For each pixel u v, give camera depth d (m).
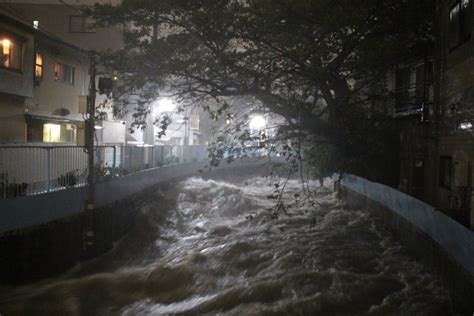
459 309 8.71
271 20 13.02
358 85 19.12
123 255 14.53
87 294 10.47
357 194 20.31
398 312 8.94
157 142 35.84
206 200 22.67
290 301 9.45
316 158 18.16
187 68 13.95
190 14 13.45
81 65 26.03
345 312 9.06
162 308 9.84
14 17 20.47
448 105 13.95
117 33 30.22
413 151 16.78
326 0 12.65
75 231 12.99
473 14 11.79
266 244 13.95
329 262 11.98
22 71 20.03
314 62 13.60
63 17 30.06
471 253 8.09
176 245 15.21
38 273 11.18
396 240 14.11
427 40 16.52
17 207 10.43
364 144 15.78
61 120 23.73
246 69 13.75
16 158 11.53
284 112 14.73
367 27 14.64
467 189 11.86
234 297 9.85
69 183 13.70
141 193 19.69
